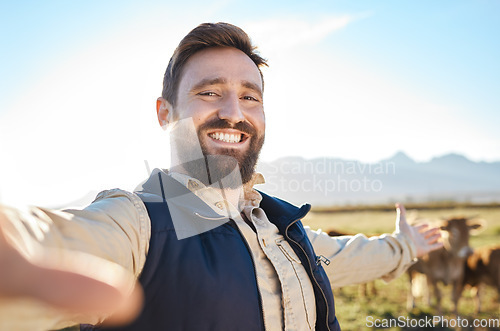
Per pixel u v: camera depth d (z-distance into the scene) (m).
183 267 0.96
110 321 0.93
